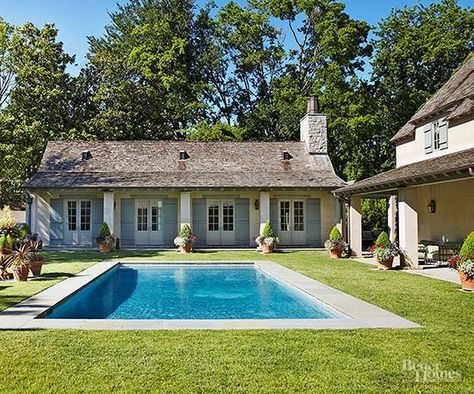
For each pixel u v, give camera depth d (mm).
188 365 5359
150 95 33562
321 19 32094
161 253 20375
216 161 24625
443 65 32219
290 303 10617
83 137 29906
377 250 14750
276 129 33125
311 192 24172
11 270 13273
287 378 4973
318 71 31875
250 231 24031
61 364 5375
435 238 17875
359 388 4703
